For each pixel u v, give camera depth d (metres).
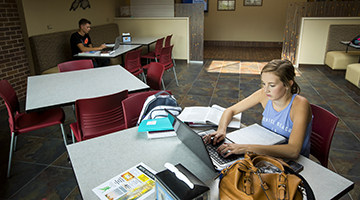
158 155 1.25
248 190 0.81
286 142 1.41
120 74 2.86
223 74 5.59
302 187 0.83
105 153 1.27
